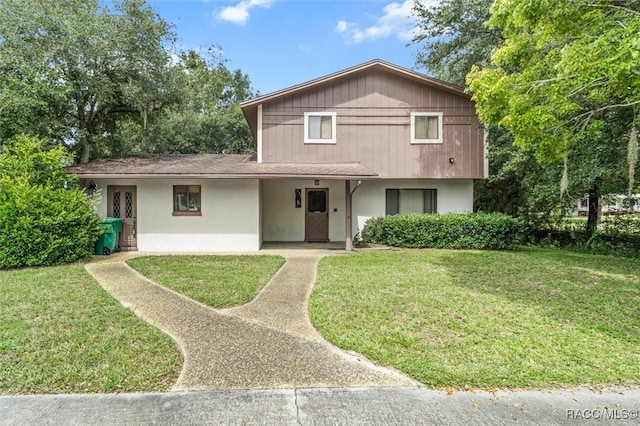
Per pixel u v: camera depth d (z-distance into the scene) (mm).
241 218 10141
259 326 3965
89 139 13234
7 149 8281
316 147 11336
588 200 11539
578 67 5027
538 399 2561
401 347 3369
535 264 7645
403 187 12008
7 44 9719
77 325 3869
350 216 9930
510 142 11016
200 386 2715
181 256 8805
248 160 11867
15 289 5336
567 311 4441
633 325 3967
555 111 6086
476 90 6812
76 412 2375
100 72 11328
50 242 7316
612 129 7965
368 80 11383
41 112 10109
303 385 2746
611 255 9539
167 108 14711
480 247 10039
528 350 3305
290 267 7441
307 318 4234
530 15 5508
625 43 4449
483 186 14703
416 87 11414
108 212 9898
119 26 11297
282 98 11305
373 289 5492
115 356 3141
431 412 2410
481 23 11203
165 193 10016
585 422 2305
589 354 3227
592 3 5148
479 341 3508
